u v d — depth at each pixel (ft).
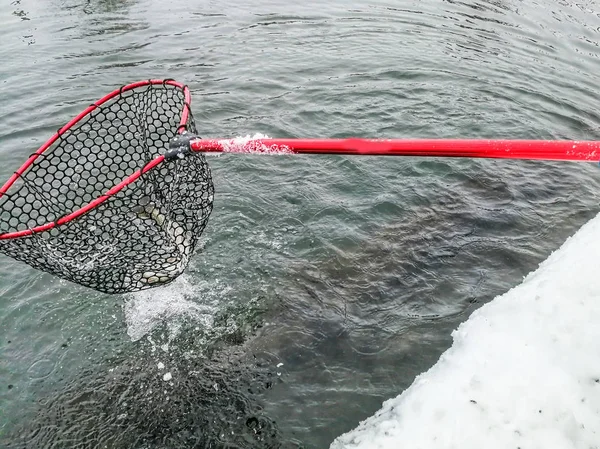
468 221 17.57
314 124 22.94
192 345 12.96
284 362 12.56
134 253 11.08
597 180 20.49
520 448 9.41
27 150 20.15
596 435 9.48
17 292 14.26
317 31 33.32
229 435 10.99
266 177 19.12
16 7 35.63
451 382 10.80
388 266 15.51
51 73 26.27
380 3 39.19
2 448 10.78
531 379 10.48
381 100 25.07
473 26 35.47
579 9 40.19
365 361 12.53
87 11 35.37
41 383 12.07
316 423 11.14
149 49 29.68
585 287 12.52
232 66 28.07
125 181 10.12
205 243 16.03
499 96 26.11
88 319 13.57
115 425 11.21
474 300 14.32
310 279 14.94
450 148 8.97
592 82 28.66
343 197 18.37
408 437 9.90
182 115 10.78
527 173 20.54
